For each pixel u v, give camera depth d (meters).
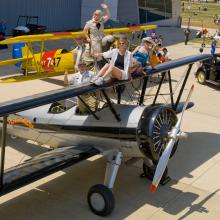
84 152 6.37
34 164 5.83
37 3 25.31
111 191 6.10
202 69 15.12
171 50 23.53
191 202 6.75
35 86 13.46
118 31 14.58
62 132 7.06
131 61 6.29
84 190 6.92
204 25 40.78
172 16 35.78
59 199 6.60
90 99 6.65
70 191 6.86
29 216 6.09
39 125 7.36
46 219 6.04
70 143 7.12
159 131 6.34
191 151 8.88
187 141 9.43
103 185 6.14
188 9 63.44
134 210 6.39
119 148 6.55
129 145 6.40
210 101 13.08
